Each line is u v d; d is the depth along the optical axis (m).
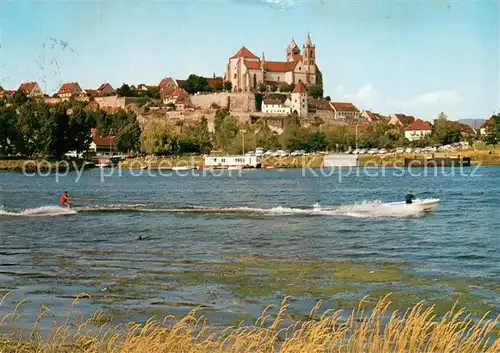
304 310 32.56
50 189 143.50
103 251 51.38
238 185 157.00
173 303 33.84
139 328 29.11
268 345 24.80
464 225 68.31
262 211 83.38
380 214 79.19
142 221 73.38
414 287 37.34
